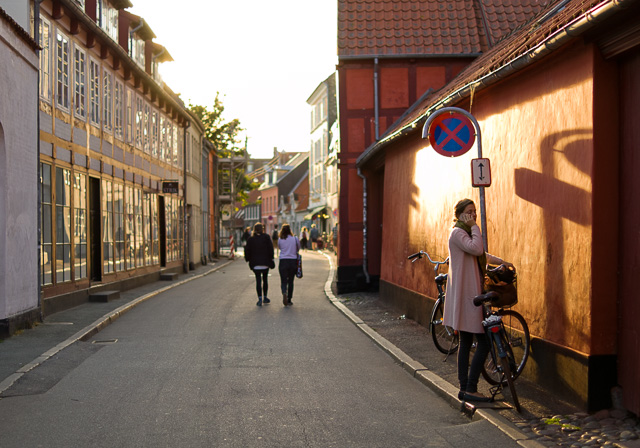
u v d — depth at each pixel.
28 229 11.96
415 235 12.91
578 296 6.55
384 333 11.43
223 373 8.55
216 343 10.84
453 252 7.01
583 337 6.45
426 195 12.16
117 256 19.91
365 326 12.30
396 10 20.41
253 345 10.64
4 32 10.69
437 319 9.55
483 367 6.93
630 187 6.20
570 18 6.70
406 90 19.62
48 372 8.51
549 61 7.21
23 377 8.15
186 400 7.20
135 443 5.73
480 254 6.93
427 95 19.58
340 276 19.73
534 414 6.33
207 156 41.59
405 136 13.38
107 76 19.06
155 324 13.09
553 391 6.99
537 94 7.53
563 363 6.77
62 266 14.96
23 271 11.70
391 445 5.68
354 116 19.84
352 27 20.03
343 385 7.92
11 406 6.96
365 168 19.67
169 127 28.42
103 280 18.30
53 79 14.59
